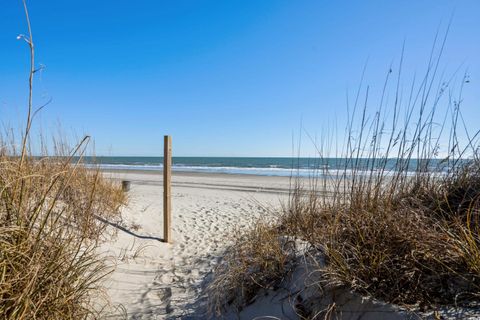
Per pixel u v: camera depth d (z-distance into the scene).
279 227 3.41
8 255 1.80
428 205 2.68
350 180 2.83
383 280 1.98
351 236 2.37
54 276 1.94
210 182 15.12
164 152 5.03
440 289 1.84
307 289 2.24
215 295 2.68
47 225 2.21
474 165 2.79
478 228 2.05
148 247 4.60
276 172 25.42
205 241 5.12
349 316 1.92
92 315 2.35
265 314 2.33
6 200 1.99
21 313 1.66
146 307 2.85
